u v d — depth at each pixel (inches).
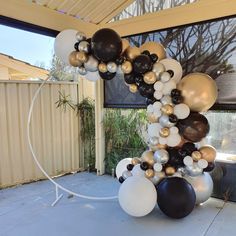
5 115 145.3
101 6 139.6
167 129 99.3
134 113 159.6
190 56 129.0
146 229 100.3
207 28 122.1
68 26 141.9
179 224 103.8
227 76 118.9
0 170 145.9
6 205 123.7
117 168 133.8
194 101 94.6
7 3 117.0
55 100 165.9
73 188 146.5
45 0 126.3
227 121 128.5
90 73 113.1
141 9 142.6
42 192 140.5
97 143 170.6
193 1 125.1
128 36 148.9
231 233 97.3
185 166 105.5
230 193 126.1
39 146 161.0
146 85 98.9
